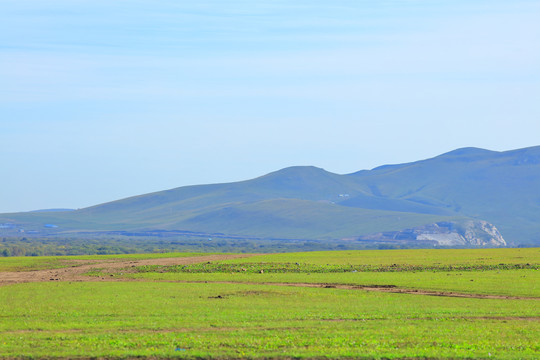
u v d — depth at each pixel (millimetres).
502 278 81812
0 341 38219
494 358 33719
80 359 33531
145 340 38531
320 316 49688
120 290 70812
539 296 65250
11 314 51219
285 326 44531
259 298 63062
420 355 34062
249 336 39969
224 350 35562
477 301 60844
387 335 40344
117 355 33938
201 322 46469
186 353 34375
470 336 40188
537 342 38562
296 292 67875
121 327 44031
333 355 33844
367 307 56188
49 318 48969
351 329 43062
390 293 68000
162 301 60281
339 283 79875
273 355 34094
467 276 85375
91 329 43219
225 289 71625
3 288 73938
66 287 74938
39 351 35125
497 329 43000
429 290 71062
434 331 42000
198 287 74375
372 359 33406
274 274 93938
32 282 83750
